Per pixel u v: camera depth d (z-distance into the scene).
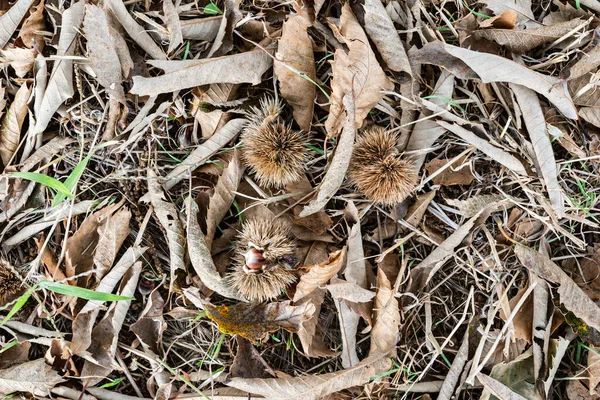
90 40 0.96
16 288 0.99
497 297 1.00
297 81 0.96
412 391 1.00
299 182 0.97
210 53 0.97
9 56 0.97
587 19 0.99
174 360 1.00
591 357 0.99
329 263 0.94
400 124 0.98
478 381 1.00
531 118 0.98
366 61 0.95
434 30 0.98
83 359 0.99
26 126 0.99
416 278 0.99
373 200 0.96
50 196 0.99
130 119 0.98
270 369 0.98
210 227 0.97
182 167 0.98
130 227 1.00
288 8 0.98
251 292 0.94
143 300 0.99
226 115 0.97
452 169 0.99
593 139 0.99
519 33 0.97
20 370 0.98
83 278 0.99
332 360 1.00
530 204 0.99
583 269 1.00
